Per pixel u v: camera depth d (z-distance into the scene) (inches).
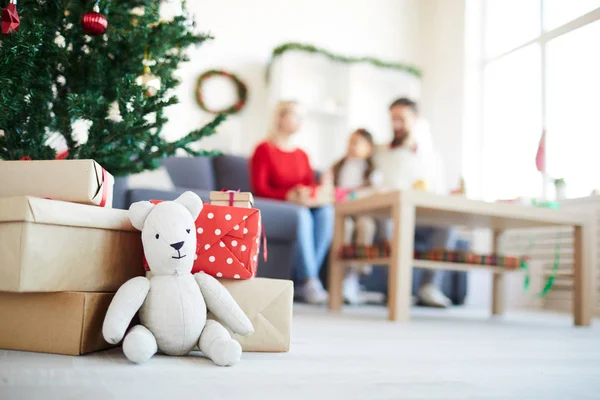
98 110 49.3
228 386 30.2
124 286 36.3
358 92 181.9
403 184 131.1
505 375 39.1
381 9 195.6
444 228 121.3
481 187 180.1
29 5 47.9
